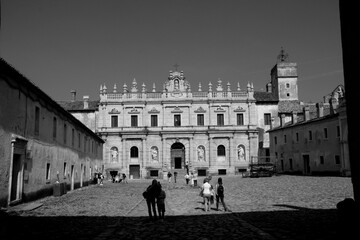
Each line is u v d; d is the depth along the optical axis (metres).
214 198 26.67
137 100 79.12
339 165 55.50
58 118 32.81
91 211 20.66
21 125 23.12
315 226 14.21
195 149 78.00
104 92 79.88
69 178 37.69
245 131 77.94
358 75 10.05
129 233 13.58
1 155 20.08
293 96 92.62
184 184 50.59
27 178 24.45
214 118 79.31
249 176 65.00
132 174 77.44
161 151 77.75
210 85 80.19
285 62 94.06
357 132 10.12
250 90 80.12
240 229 14.16
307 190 31.81
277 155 75.62
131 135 77.81
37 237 12.63
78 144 42.59
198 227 14.88
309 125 63.72
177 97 79.88
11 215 18.28
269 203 23.34
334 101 60.19
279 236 12.48
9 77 20.81
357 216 9.82
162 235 13.18
